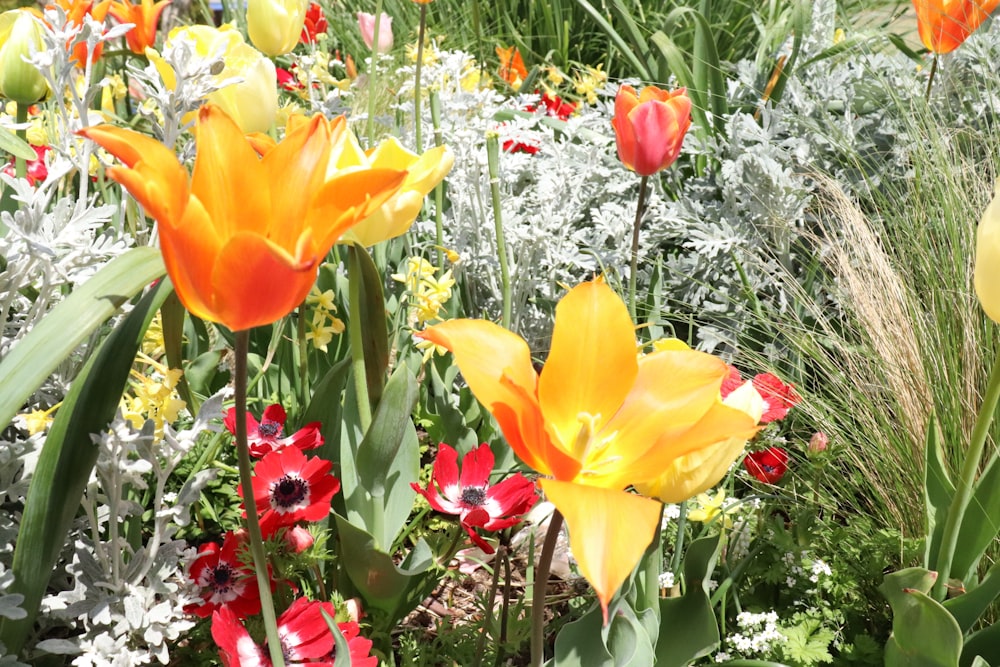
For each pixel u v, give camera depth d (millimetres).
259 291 769
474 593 1917
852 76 3223
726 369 962
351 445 1515
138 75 1354
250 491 948
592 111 3402
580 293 957
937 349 1851
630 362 960
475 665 1526
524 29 4793
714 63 3283
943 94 2943
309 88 2422
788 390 1913
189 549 1368
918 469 1778
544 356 2607
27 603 1178
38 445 1344
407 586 1568
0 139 1366
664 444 911
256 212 820
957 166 2303
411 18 4742
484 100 2652
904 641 1409
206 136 790
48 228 1354
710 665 1524
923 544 1647
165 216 738
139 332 1133
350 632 1386
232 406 1686
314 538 1528
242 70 1470
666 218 2801
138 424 1366
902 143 2695
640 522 805
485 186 2660
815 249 2578
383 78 3211
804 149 2908
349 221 797
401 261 2473
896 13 4156
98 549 1331
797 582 1734
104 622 1313
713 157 3127
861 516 1911
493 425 2158
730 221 2852
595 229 2922
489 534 1948
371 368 1444
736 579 1752
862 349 2021
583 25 4707
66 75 1387
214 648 1606
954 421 1739
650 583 1388
